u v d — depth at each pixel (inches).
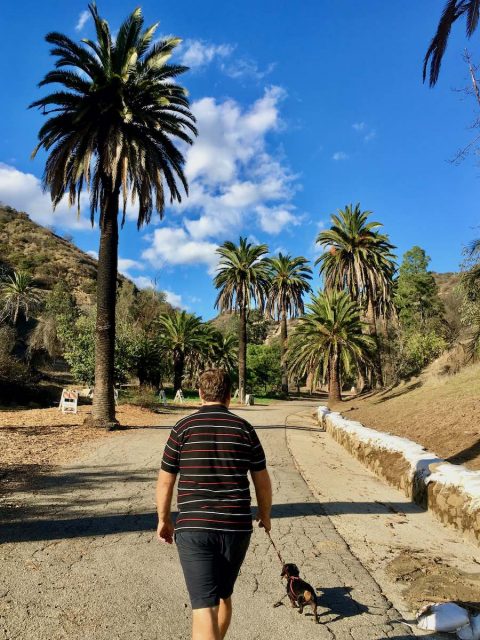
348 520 265.3
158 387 1571.1
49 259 3698.3
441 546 225.5
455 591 169.6
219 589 102.0
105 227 652.7
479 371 754.2
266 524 122.0
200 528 104.2
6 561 183.2
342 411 1087.0
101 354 636.7
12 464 361.7
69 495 285.1
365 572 189.9
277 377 2440.9
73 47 591.2
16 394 1003.3
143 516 249.1
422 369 1165.7
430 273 1828.2
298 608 156.7
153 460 410.9
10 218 4350.4
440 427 500.7
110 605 152.5
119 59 617.6
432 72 390.3
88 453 434.0
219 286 1755.7
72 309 2181.3
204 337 1795.0
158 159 644.7
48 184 642.2
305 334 1251.8
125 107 595.2
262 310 1763.0
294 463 453.4
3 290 2401.6
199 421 116.1
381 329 1844.2
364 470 438.9
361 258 1449.3
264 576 183.2
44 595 157.2
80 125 611.2
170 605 154.4
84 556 192.5
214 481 109.2
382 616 153.8
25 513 245.0
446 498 263.1
